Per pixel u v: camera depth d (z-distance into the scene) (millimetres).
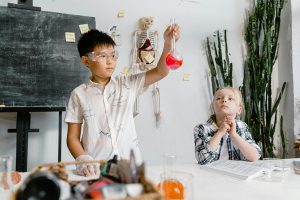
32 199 494
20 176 1020
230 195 886
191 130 2729
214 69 2715
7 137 2234
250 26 2826
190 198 828
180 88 2695
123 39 2510
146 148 2588
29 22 2168
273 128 2766
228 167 1221
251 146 1461
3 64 2084
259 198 859
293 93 2832
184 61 2713
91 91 1433
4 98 2064
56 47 2219
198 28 2764
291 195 889
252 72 2779
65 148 2361
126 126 1417
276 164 1280
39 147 2299
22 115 2078
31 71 2146
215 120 1616
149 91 2602
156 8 2621
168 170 934
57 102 2182
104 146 1363
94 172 1014
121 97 1452
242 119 2766
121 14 2510
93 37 1376
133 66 2504
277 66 2971
